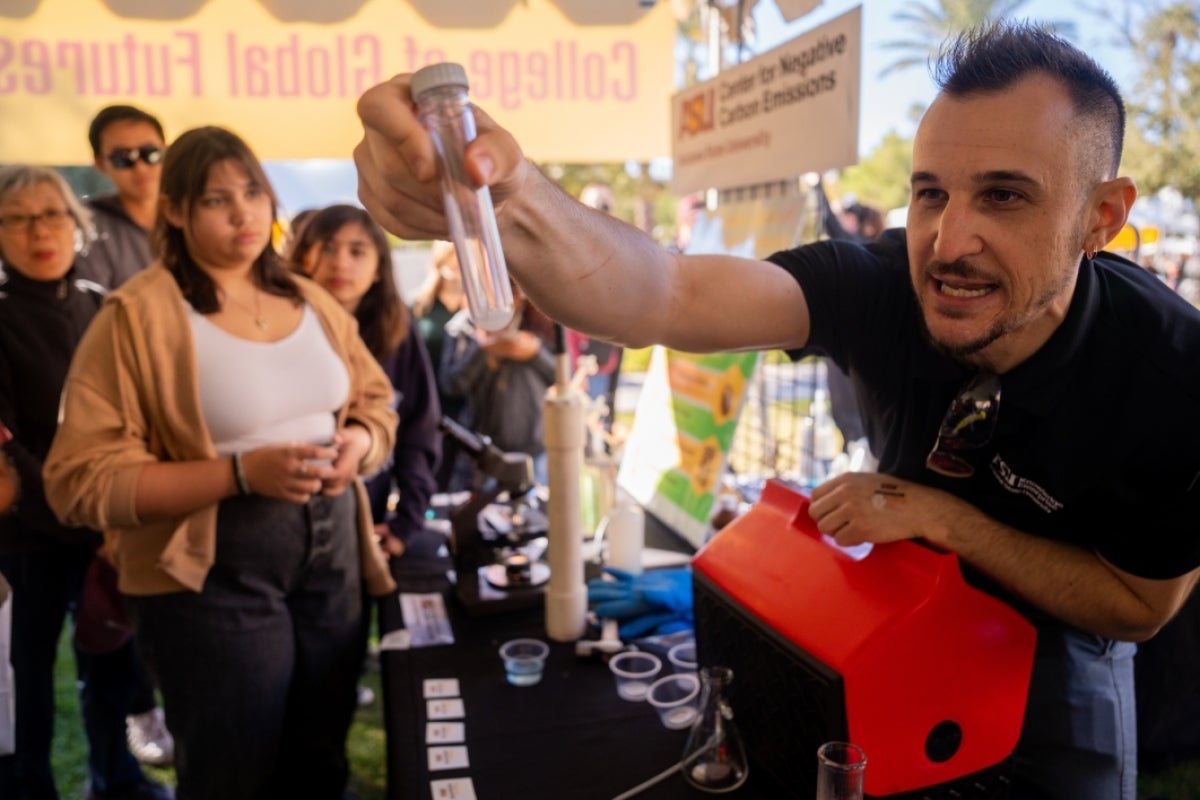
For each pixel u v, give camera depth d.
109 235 2.70
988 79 0.87
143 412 1.54
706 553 1.27
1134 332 0.98
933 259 0.92
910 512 1.05
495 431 3.10
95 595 2.05
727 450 2.07
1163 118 7.13
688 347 1.09
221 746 1.60
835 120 1.81
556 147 3.35
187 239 1.57
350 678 1.79
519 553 1.93
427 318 3.65
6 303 2.09
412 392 2.32
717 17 2.66
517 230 0.81
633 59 3.33
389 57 3.23
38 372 2.09
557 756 1.24
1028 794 1.16
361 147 0.73
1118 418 0.98
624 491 2.66
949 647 0.98
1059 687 1.14
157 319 1.51
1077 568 1.03
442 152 0.64
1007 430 1.04
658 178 12.86
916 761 0.99
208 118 3.18
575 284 0.89
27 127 3.07
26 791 2.13
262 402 1.59
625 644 1.61
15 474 1.77
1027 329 0.98
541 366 3.06
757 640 1.10
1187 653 1.50
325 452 1.54
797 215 2.04
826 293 1.15
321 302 1.77
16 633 2.09
